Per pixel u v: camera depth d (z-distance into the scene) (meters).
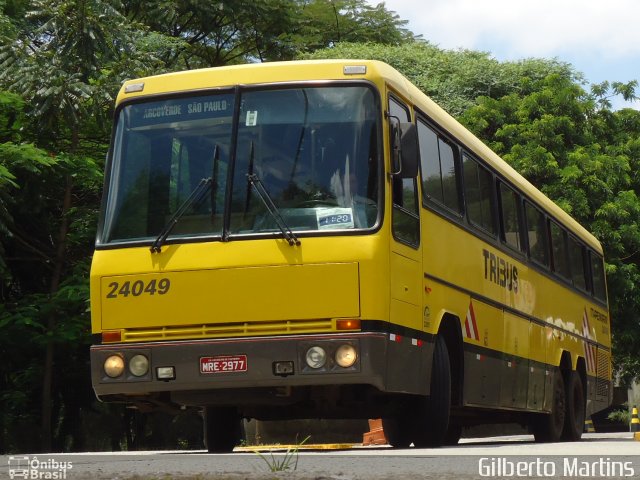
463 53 43.66
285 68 11.15
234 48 45.25
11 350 24.77
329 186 10.74
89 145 26.53
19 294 26.91
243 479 5.92
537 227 17.89
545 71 41.44
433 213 12.21
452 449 11.03
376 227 10.59
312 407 12.04
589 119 36.44
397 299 10.83
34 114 23.72
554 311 18.59
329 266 10.51
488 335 14.16
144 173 11.25
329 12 46.94
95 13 24.48
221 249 10.73
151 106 11.40
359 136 10.85
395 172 10.88
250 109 11.10
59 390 27.30
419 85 42.31
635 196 34.12
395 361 10.68
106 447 28.55
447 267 12.55
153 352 10.73
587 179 33.69
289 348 10.41
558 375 18.69
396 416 12.16
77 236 25.14
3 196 22.86
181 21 41.97
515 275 15.94
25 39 25.03
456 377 12.92
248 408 12.35
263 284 10.60
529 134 34.88
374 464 7.28
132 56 24.88
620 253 33.69
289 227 10.69
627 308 33.22
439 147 12.86
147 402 11.59
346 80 11.02
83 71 24.42
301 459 8.09
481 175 14.66
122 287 10.97
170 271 10.84
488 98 36.50
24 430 25.53
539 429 18.27
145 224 11.07
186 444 29.33
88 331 24.19
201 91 11.26
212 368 10.57
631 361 35.16
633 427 32.59
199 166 11.06
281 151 10.91
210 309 10.69
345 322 10.43
